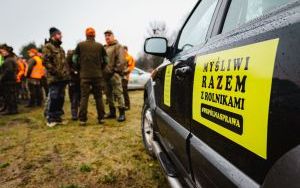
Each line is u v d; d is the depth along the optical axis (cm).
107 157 385
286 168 85
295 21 93
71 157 392
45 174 337
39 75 934
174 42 275
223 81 133
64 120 658
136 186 296
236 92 121
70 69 635
